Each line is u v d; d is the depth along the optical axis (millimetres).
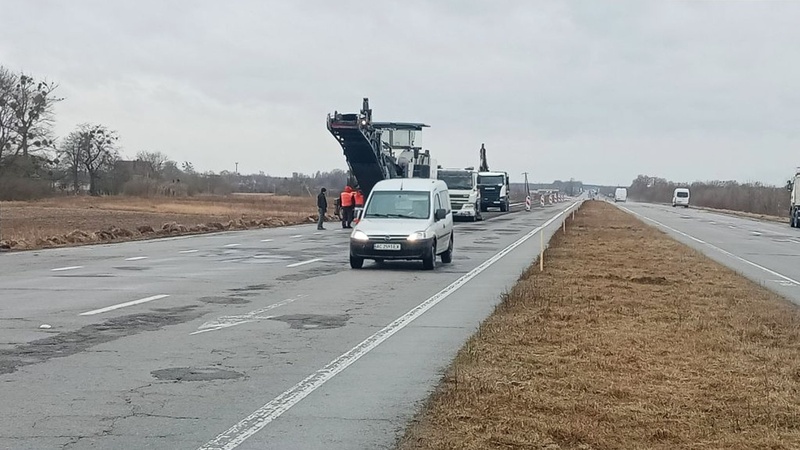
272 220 48094
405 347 10633
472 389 8047
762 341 10977
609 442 6430
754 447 6375
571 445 6359
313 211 65125
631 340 10859
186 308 13844
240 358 9836
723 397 7883
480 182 74125
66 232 33688
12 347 10250
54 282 17328
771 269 23594
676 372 8977
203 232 38406
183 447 6398
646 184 199250
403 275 19703
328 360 9773
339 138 40000
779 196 95438
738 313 13445
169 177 99625
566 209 86875
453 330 11961
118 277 18453
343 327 12156
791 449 6340
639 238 34000
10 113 78938
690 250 27906
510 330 11484
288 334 11516
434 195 22688
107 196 88062
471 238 35406
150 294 15562
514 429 6727
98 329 11633
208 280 18109
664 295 15703
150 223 43469
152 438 6625
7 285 16719
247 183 130250
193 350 10273
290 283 17734
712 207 120500
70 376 8734
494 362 9375
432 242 21031
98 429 6852
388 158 43938
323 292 16266
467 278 19141
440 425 6883
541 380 8492
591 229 41062
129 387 8305
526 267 21766
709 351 10188
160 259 23391
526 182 126375
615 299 14898
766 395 7977
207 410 7480
